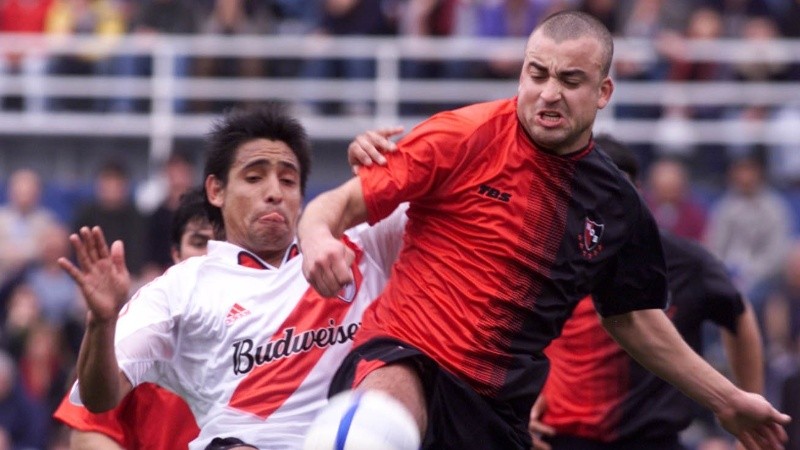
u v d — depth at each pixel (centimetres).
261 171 1748
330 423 1420
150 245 4072
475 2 4731
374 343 1590
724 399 1717
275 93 4766
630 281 1694
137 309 1706
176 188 4097
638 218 1656
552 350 2208
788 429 3384
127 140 5078
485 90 4656
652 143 4684
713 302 2194
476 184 1592
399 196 1585
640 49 4703
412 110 4728
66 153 5094
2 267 4406
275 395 1695
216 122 1814
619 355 2170
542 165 1595
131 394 1852
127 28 4959
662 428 2177
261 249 1742
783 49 4734
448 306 1585
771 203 4328
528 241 1594
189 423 1845
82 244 1541
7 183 5041
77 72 4922
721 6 4872
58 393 3878
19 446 3762
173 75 4844
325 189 4800
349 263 1463
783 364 3803
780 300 4003
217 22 4828
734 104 4725
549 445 2227
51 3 5012
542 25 1579
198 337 1712
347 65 4756
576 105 1556
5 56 4991
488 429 1594
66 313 4184
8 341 3931
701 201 4706
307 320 1719
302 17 4984
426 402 1551
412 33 4819
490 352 1587
